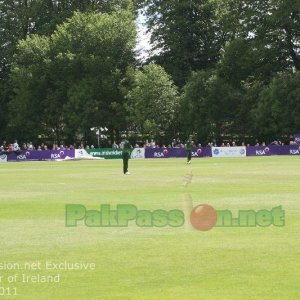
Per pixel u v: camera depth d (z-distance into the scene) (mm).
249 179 86625
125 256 34625
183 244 37719
